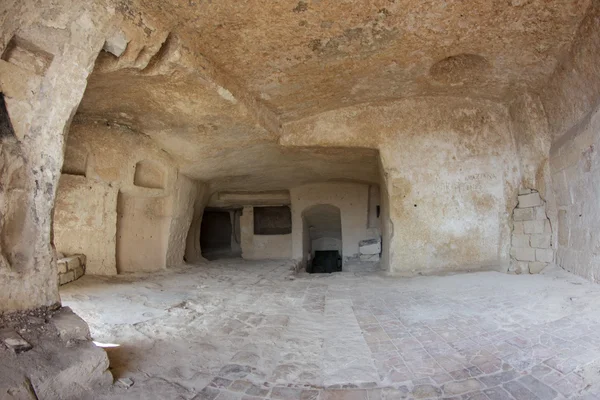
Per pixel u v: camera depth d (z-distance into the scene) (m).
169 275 6.17
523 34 3.69
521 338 2.73
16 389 1.73
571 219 4.52
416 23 3.46
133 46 3.08
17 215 2.32
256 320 3.62
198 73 3.71
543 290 3.88
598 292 3.47
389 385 2.26
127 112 4.84
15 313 2.27
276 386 2.28
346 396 2.15
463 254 5.70
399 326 3.31
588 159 4.01
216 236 14.47
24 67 2.35
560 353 2.41
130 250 6.15
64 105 2.55
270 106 5.23
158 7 2.98
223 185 8.84
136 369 2.43
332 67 4.25
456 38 3.75
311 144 5.83
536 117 5.02
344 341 3.02
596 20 3.26
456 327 3.13
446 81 4.91
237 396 2.15
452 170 5.73
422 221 5.79
